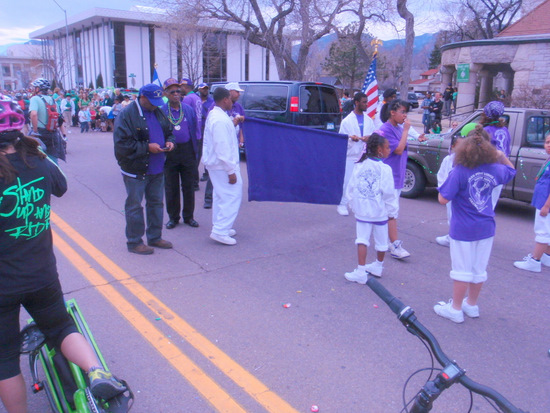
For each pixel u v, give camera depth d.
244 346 3.60
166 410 2.88
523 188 7.32
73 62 53.22
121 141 5.09
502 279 5.11
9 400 2.35
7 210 2.12
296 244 6.02
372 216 4.70
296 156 6.52
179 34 28.62
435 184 8.48
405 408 1.91
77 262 5.20
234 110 9.07
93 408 2.18
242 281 4.81
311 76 41.50
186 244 5.93
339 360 3.46
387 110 5.74
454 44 21.47
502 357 3.58
